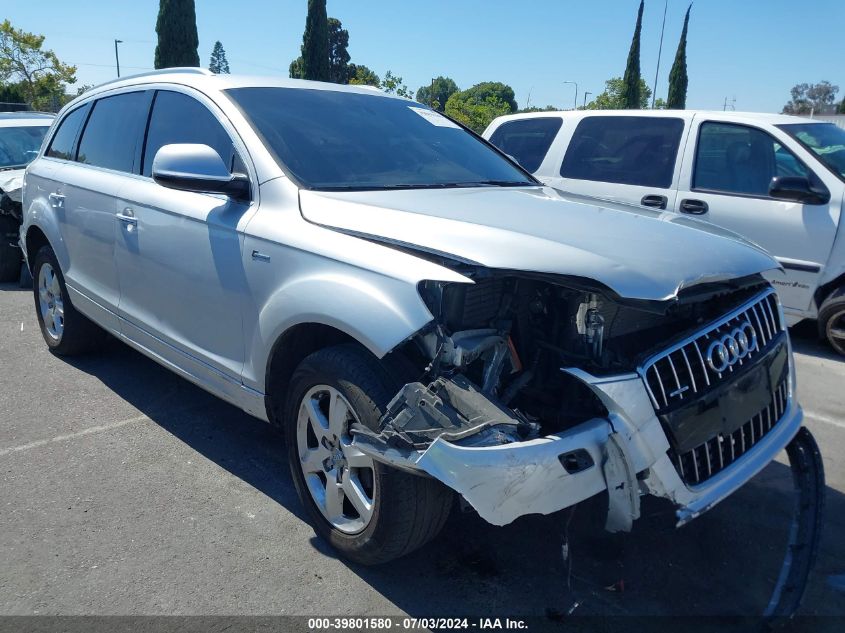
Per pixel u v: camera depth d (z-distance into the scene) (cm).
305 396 300
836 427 462
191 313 358
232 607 272
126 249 401
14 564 292
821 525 299
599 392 238
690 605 283
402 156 375
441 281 249
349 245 279
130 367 520
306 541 315
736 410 272
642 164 684
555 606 280
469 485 224
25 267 780
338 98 404
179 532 318
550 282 249
